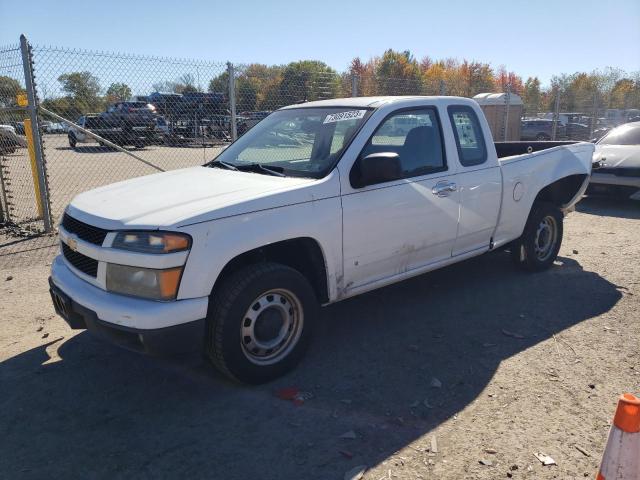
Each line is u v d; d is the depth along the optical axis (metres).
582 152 6.32
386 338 4.48
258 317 3.64
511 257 6.06
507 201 5.32
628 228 8.40
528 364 4.00
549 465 2.88
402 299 5.36
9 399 3.62
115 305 3.26
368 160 3.87
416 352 4.23
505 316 4.91
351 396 3.60
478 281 5.85
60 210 9.73
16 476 2.86
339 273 4.02
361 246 4.10
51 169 14.66
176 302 3.23
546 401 3.50
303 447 3.07
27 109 7.84
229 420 3.34
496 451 3.00
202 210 3.35
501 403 3.48
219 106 9.96
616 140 10.87
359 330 4.65
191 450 3.06
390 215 4.23
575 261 6.59
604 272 6.15
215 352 3.52
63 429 3.28
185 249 3.23
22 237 7.89
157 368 4.03
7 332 4.68
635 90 24.53
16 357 4.23
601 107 21.75
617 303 5.19
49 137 11.97
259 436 3.18
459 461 2.92
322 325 4.76
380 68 64.62
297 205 3.69
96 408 3.50
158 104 9.70
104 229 3.40
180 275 3.23
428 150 4.64
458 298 5.36
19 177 11.48
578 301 5.25
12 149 8.91
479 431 3.19
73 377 3.91
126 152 8.59
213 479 2.82
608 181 9.72
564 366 3.96
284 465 2.92
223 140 10.05
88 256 3.49
